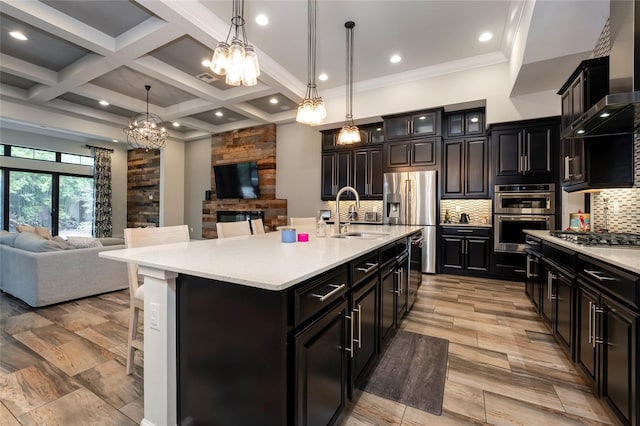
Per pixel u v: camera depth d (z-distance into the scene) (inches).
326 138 233.3
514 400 67.3
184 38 140.8
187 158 322.7
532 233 120.9
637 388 51.3
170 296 53.7
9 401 66.2
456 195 186.4
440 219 191.0
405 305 111.1
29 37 139.7
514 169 166.7
